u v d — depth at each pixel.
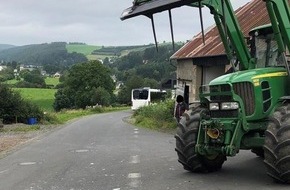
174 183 10.58
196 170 11.49
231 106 10.50
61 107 105.62
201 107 11.52
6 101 38.38
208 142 10.77
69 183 11.14
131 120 41.59
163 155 14.80
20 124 37.22
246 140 10.70
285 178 9.80
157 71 101.50
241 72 10.95
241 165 12.44
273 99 10.67
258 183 10.23
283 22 10.55
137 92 64.50
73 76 108.88
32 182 11.45
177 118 22.31
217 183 10.41
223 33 11.34
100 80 109.25
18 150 18.08
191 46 28.11
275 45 11.57
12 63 176.88
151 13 10.98
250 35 12.21
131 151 16.30
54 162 14.46
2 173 12.92
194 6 10.93
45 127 34.56
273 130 9.88
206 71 25.66
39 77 135.75
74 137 23.48
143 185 10.55
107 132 26.55
